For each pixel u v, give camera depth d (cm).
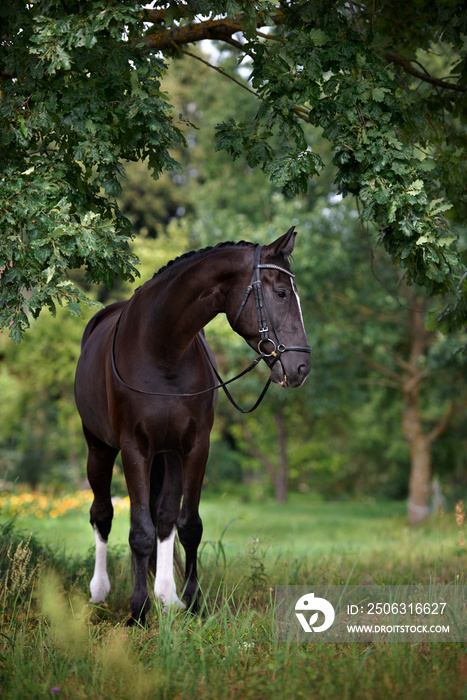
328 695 437
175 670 495
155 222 5494
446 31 821
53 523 1828
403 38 941
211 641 564
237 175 3575
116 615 689
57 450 3453
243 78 3531
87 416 766
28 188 635
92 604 685
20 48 656
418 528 2508
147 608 619
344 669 477
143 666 504
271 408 4019
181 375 636
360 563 1127
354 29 779
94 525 777
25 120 659
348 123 686
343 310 2856
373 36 733
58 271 621
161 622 567
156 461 715
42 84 659
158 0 697
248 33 705
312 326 2742
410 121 717
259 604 734
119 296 4628
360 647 561
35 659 516
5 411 3344
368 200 669
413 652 519
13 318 623
